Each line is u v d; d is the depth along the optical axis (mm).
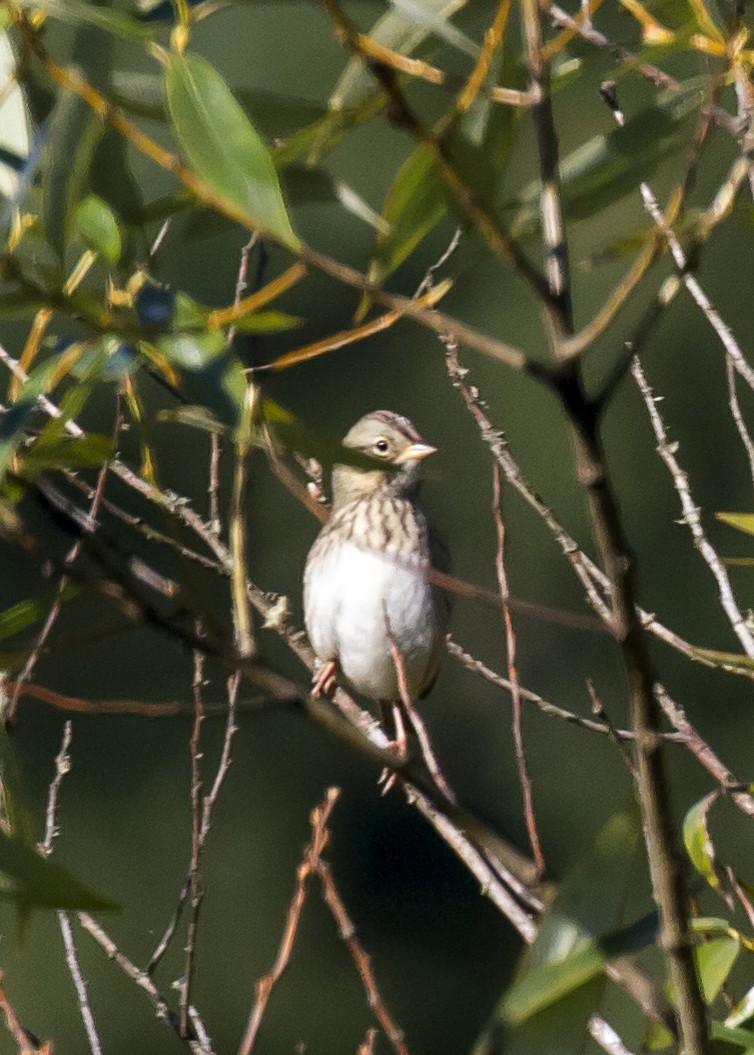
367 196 22016
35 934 23828
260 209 5395
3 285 5781
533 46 5430
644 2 6707
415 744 12945
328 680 12805
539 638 26641
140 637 26891
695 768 24500
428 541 13016
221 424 5945
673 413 26531
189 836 27016
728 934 7641
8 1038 14961
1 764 7004
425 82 6488
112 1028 23750
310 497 6230
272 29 21203
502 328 26922
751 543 26281
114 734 27016
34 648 5711
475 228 6324
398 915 27344
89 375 5992
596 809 25734
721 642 25953
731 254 25234
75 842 26750
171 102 5508
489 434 8539
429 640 12750
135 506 23094
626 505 26672
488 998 26828
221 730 27359
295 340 27250
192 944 8391
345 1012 26734
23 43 5840
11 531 5555
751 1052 7000
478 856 7938
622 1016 15992
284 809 27391
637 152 6621
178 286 24078
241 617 6004
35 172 6152
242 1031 26188
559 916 6277
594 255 6980
